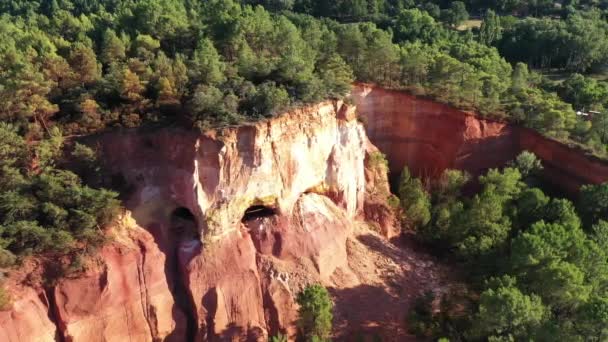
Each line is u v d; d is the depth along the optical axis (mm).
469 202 60875
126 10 69250
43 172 42406
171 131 45469
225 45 60844
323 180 53625
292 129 48781
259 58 55531
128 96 46344
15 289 38781
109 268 41781
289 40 62250
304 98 50406
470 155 65812
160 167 46125
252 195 46844
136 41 56094
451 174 61969
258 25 62812
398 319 47531
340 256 51562
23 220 40062
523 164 63375
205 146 44188
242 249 46781
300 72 51781
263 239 48219
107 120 46375
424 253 58062
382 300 49219
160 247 45469
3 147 41281
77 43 53344
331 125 53156
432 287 51375
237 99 47031
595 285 42750
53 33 64938
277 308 46219
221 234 45844
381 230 58750
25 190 41281
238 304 45469
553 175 64750
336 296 48500
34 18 74938
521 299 38156
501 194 58125
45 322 39625
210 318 44625
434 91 66875
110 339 41688
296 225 49781
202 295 44875
